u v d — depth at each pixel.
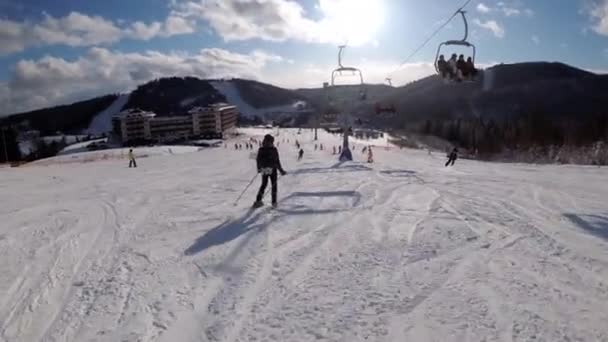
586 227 6.40
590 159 37.19
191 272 4.68
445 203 8.44
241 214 7.65
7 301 4.05
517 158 50.44
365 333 3.25
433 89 126.06
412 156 50.34
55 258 5.34
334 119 32.66
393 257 5.00
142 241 6.04
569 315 3.46
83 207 9.23
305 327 3.36
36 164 43.31
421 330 3.27
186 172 20.81
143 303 3.92
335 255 5.11
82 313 3.76
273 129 155.75
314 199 9.04
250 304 3.82
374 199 8.95
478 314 3.50
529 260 4.83
